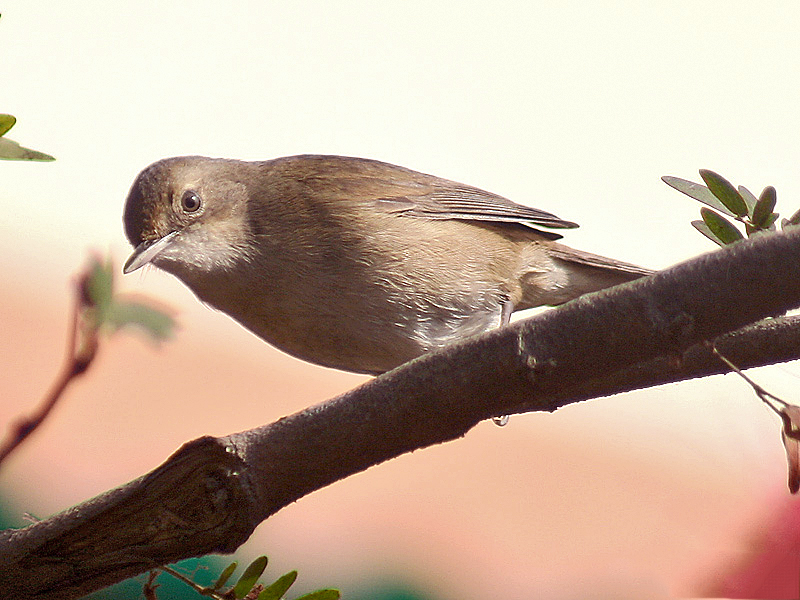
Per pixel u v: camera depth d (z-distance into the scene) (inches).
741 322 107.0
